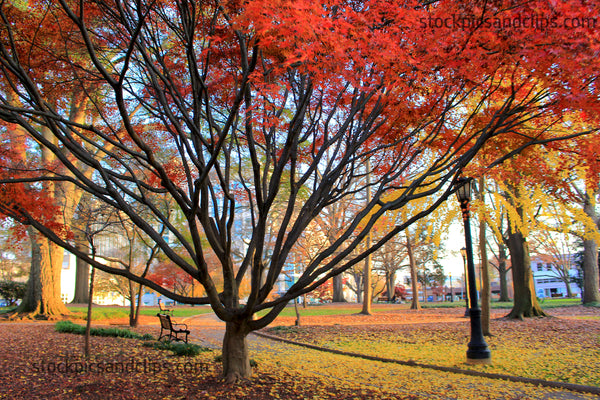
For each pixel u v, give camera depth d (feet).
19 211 20.54
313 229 81.92
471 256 33.30
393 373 29.07
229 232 21.34
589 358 31.71
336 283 150.51
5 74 19.17
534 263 266.77
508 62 16.44
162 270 99.60
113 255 100.37
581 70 14.15
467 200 33.86
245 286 121.70
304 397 20.58
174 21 23.75
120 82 14.67
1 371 22.95
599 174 22.33
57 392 19.11
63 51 23.98
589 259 83.46
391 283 176.86
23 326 49.90
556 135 25.48
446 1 15.64
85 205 53.62
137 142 16.37
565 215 39.34
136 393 19.47
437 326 53.01
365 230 22.33
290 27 13.30
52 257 66.80
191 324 66.85
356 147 22.54
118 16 20.57
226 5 19.33
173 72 26.08
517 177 26.68
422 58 17.42
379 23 17.01
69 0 21.12
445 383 25.94
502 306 93.15
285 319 71.72
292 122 19.15
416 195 21.93
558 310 75.72
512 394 23.12
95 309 85.35
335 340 45.62
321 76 15.57
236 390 20.59
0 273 134.41
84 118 55.26
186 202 22.06
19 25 21.29
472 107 26.37
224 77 25.27
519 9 13.94
